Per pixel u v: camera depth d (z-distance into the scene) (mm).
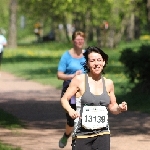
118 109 13211
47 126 24156
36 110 29469
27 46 118062
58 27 136875
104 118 13273
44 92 38625
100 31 98500
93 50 13336
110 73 51656
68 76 18797
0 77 51125
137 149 18953
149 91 33406
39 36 148000
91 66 13266
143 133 22234
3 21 149250
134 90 34219
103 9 85312
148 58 33438
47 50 101312
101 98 13250
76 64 19031
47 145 19578
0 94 37562
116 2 86312
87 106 13250
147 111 28359
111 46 96000
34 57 80750
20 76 51656
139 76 33844
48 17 109500
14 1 107000
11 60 74188
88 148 13359
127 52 34281
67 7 81938
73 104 17594
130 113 27953
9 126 23766
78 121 13312
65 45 114750
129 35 118312
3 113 27000
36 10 100500
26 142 20109
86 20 90312
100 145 13305
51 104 31953
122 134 22031
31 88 41406
